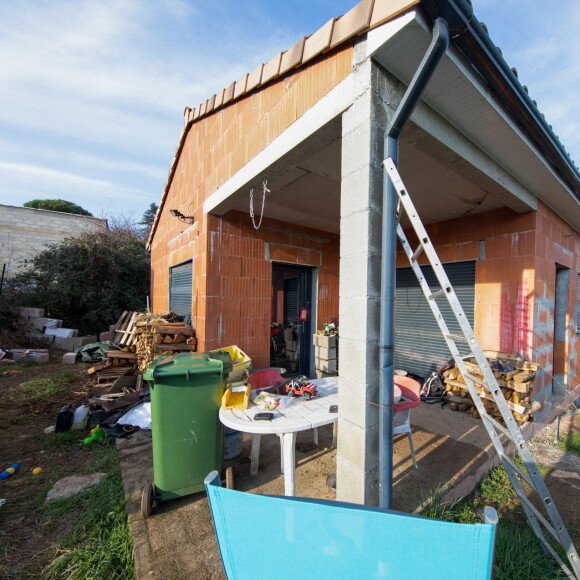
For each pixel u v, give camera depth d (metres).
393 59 1.99
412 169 3.27
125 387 4.86
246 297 4.93
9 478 2.85
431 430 3.64
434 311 1.95
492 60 2.00
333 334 5.61
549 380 4.57
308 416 2.32
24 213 13.52
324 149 2.87
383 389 1.90
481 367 1.68
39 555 2.01
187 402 2.35
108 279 11.34
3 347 8.00
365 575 0.87
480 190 3.79
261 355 5.12
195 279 4.96
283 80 2.87
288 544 0.93
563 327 5.52
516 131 2.66
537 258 4.15
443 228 5.17
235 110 3.82
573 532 2.30
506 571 1.92
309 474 2.74
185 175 5.81
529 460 1.61
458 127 2.61
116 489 2.60
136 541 2.01
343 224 2.12
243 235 4.91
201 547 1.97
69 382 5.90
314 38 2.40
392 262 1.92
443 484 2.54
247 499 0.95
